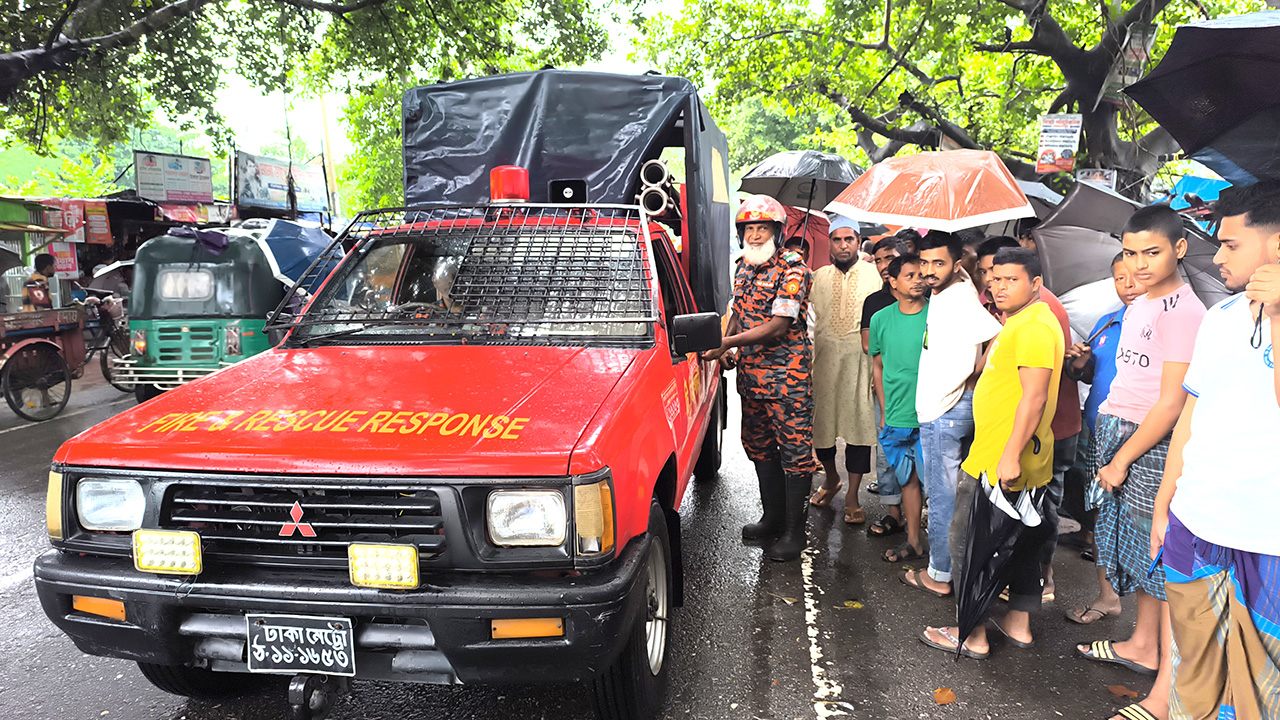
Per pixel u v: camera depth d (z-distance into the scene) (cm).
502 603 204
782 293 408
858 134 1858
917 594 391
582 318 319
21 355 797
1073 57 1236
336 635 213
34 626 363
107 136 1325
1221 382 198
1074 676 313
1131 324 306
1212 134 271
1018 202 356
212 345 739
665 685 290
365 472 212
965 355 346
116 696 301
